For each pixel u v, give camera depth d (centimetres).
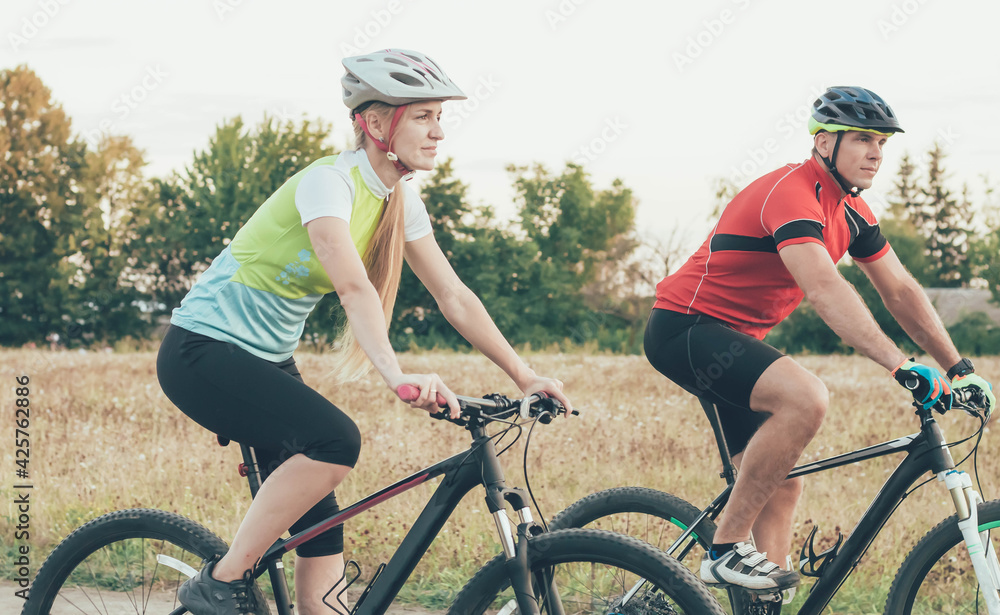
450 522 450
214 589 249
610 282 4244
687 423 731
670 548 312
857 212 300
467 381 1216
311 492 241
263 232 248
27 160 4003
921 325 302
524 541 230
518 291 4403
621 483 539
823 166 290
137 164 4041
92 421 747
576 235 4506
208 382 245
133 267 3872
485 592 232
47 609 294
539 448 622
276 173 3978
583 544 225
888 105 281
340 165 247
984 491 521
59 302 3903
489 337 263
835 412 814
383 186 252
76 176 4044
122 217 4031
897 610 291
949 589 309
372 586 241
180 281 3897
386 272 263
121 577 293
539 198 4641
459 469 238
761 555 274
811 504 482
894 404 893
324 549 272
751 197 293
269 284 248
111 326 3869
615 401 921
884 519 276
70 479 541
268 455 270
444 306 269
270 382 243
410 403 219
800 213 278
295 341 262
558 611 233
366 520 459
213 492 523
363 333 229
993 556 272
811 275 271
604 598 238
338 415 243
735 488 277
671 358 299
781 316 306
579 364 1733
